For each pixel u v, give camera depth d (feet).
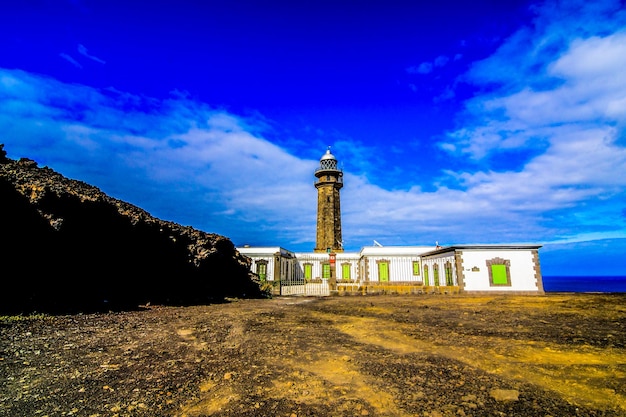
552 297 65.87
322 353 22.44
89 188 57.52
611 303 50.21
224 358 21.06
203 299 63.52
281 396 15.06
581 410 13.53
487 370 18.71
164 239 62.75
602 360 20.57
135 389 15.57
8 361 18.79
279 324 34.37
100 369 18.24
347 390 15.81
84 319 33.09
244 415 13.14
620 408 13.70
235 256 90.07
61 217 42.09
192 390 15.65
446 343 25.36
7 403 13.70
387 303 57.93
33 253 38.42
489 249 81.97
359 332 29.91
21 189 38.99
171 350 22.72
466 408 13.79
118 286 50.37
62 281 41.47
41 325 28.48
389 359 20.95
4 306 33.06
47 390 15.15
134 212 58.39
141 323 33.09
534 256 80.94
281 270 137.39
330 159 174.09
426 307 50.52
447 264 91.35
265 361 20.48
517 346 24.26
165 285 60.23
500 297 68.95
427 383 16.69
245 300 68.95
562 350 23.04
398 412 13.50
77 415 12.88
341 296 82.38
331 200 170.91
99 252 48.19
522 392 15.44
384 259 129.29
